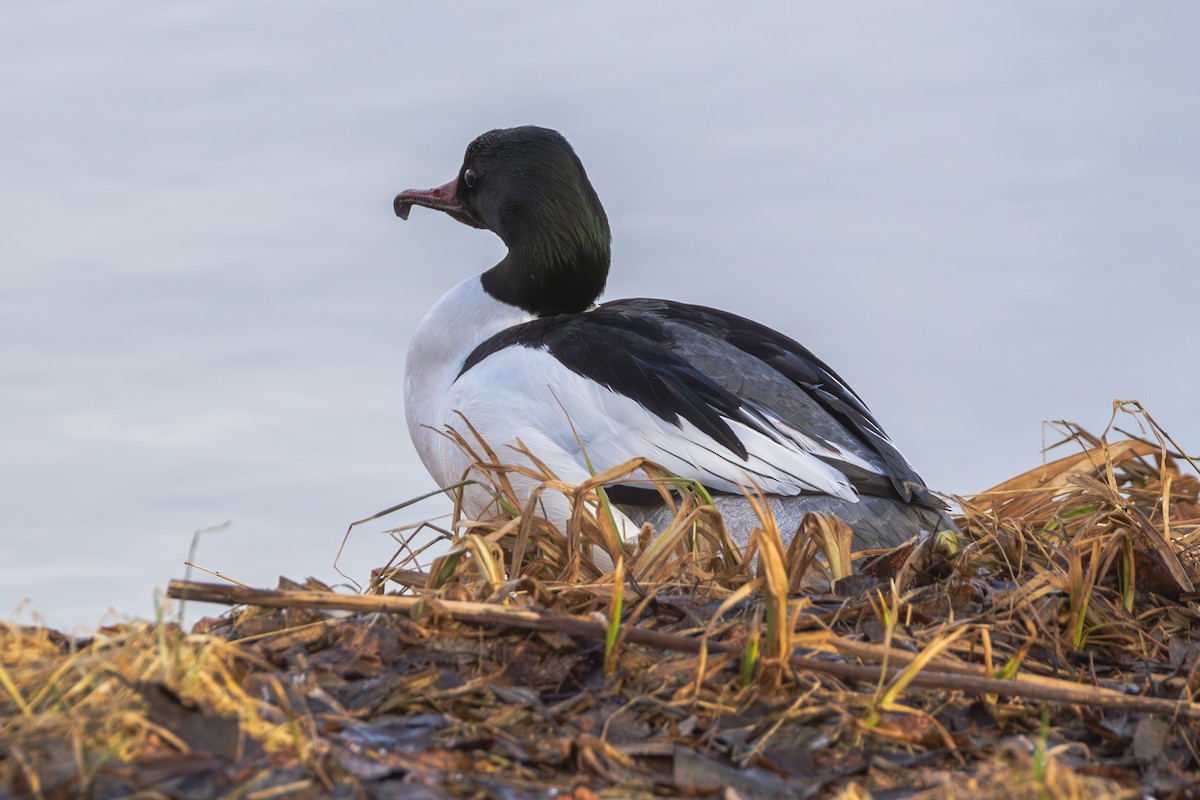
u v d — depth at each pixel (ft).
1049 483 28.68
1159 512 26.48
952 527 24.66
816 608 18.57
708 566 20.89
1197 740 15.92
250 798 12.78
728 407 25.58
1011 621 18.51
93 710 13.66
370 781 13.35
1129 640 19.03
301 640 17.39
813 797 14.08
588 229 31.24
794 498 24.85
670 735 15.12
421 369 30.89
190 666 14.47
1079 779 13.83
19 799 12.40
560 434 26.04
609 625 16.17
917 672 15.85
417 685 15.90
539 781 13.98
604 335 27.37
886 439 26.45
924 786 14.46
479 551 18.72
